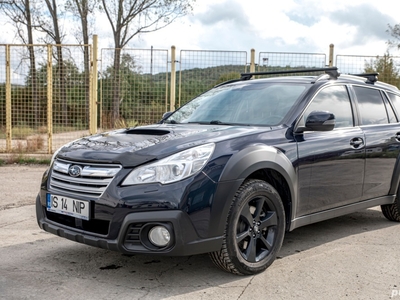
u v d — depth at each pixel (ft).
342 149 13.26
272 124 12.51
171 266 11.66
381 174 14.99
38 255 12.48
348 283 10.55
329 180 12.95
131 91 34.55
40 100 34.96
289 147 11.81
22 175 26.37
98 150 10.66
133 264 11.82
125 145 10.75
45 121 35.14
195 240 9.75
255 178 11.55
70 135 34.81
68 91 34.65
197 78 33.53
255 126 12.43
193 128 12.25
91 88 33.73
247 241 10.98
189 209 9.62
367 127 14.75
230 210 10.26
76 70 34.58
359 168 13.97
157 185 9.66
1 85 34.86
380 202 15.31
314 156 12.37
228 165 10.25
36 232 14.80
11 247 13.17
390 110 16.21
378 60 33.14
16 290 10.00
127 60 34.19
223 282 10.56
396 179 15.61
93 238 10.05
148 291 10.02
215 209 9.94
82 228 10.39
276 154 11.30
